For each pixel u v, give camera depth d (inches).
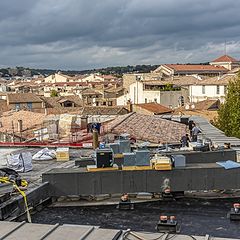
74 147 1000.9
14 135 1422.2
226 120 1740.9
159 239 341.4
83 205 583.2
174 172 594.9
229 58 5605.3
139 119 1222.3
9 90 5900.6
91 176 597.9
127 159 601.6
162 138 1045.8
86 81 6397.6
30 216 534.6
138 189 597.3
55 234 355.9
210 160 705.6
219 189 599.2
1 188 558.6
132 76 4456.2
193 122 1298.0
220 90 3208.7
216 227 481.1
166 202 581.9
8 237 351.6
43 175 604.4
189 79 3735.2
